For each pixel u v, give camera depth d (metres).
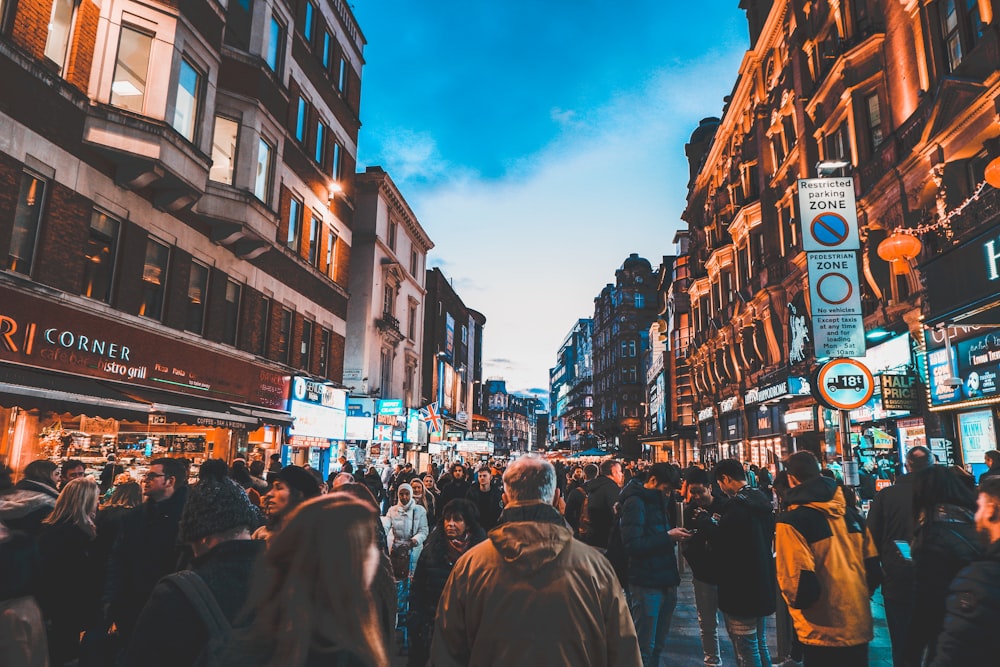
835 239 13.47
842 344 13.11
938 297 12.30
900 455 15.39
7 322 9.98
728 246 30.36
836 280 13.33
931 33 14.33
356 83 27.20
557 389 140.25
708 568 5.07
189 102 14.05
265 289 18.77
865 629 3.67
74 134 11.50
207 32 14.34
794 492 3.92
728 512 4.89
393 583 3.02
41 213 10.88
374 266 31.17
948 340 12.01
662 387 49.06
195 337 15.08
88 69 11.84
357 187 32.09
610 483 6.77
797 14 22.67
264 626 1.61
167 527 4.12
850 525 3.88
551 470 2.68
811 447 5.76
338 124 25.02
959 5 13.41
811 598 3.62
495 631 2.34
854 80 17.47
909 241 11.61
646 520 5.07
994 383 11.82
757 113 26.72
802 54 22.22
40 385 9.90
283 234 19.86
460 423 54.22
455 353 55.34
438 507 11.20
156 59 12.83
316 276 22.45
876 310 16.23
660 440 48.03
